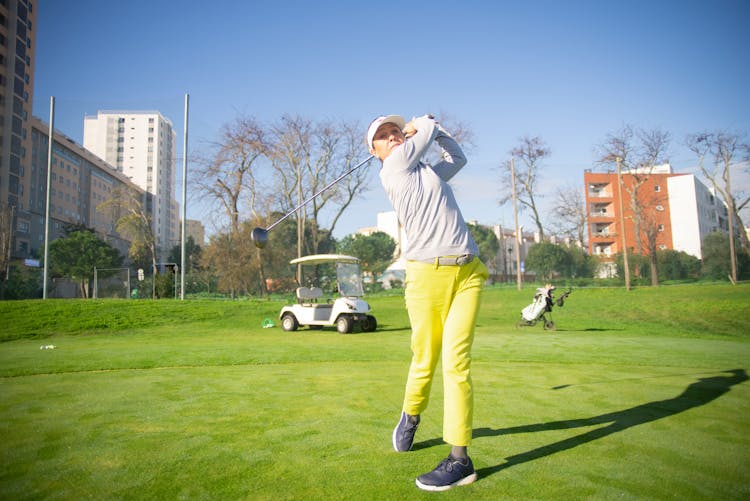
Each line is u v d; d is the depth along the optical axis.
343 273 12.00
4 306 14.88
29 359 5.59
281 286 35.66
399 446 2.04
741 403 2.88
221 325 14.18
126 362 5.26
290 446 2.11
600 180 51.19
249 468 1.84
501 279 55.12
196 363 5.25
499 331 11.64
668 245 49.94
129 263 44.47
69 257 34.62
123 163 75.06
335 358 5.87
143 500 1.56
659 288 24.16
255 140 25.75
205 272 32.16
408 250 1.98
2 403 3.02
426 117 2.08
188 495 1.60
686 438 2.17
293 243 37.81
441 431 2.36
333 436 2.26
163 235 74.31
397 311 18.36
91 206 58.25
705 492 1.57
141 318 14.64
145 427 2.43
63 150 52.31
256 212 27.81
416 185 1.93
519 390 3.38
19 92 43.94
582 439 2.18
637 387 3.47
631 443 2.10
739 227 30.11
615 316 15.80
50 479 1.75
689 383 3.64
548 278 35.19
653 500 1.51
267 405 2.93
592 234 50.06
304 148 27.08
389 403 2.98
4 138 42.06
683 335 10.84
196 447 2.10
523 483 1.67
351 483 1.69
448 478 1.64
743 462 1.86
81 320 13.67
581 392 3.28
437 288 1.92
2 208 32.84
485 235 55.88
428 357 2.00
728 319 14.21
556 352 6.41
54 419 2.60
